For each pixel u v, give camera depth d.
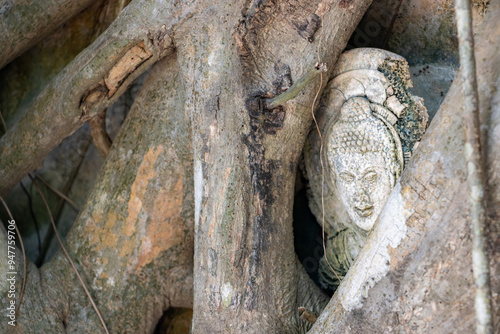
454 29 1.70
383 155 1.57
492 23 1.34
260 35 1.60
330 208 1.73
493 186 1.29
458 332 1.34
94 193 1.82
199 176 1.60
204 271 1.58
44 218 2.04
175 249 1.79
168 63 1.75
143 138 1.77
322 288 1.77
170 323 1.95
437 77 1.72
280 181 1.61
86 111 1.77
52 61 2.02
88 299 1.78
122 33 1.66
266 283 1.58
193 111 1.61
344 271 1.72
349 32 1.62
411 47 1.78
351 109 1.61
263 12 1.58
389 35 1.79
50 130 1.81
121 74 1.72
